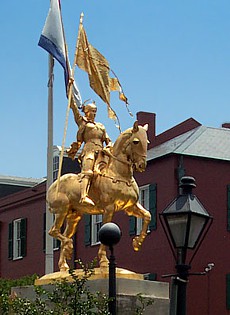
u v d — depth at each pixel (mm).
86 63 22234
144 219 21297
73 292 17062
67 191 21422
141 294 19688
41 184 51094
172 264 41469
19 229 53406
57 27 25938
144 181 44062
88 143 21281
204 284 41656
